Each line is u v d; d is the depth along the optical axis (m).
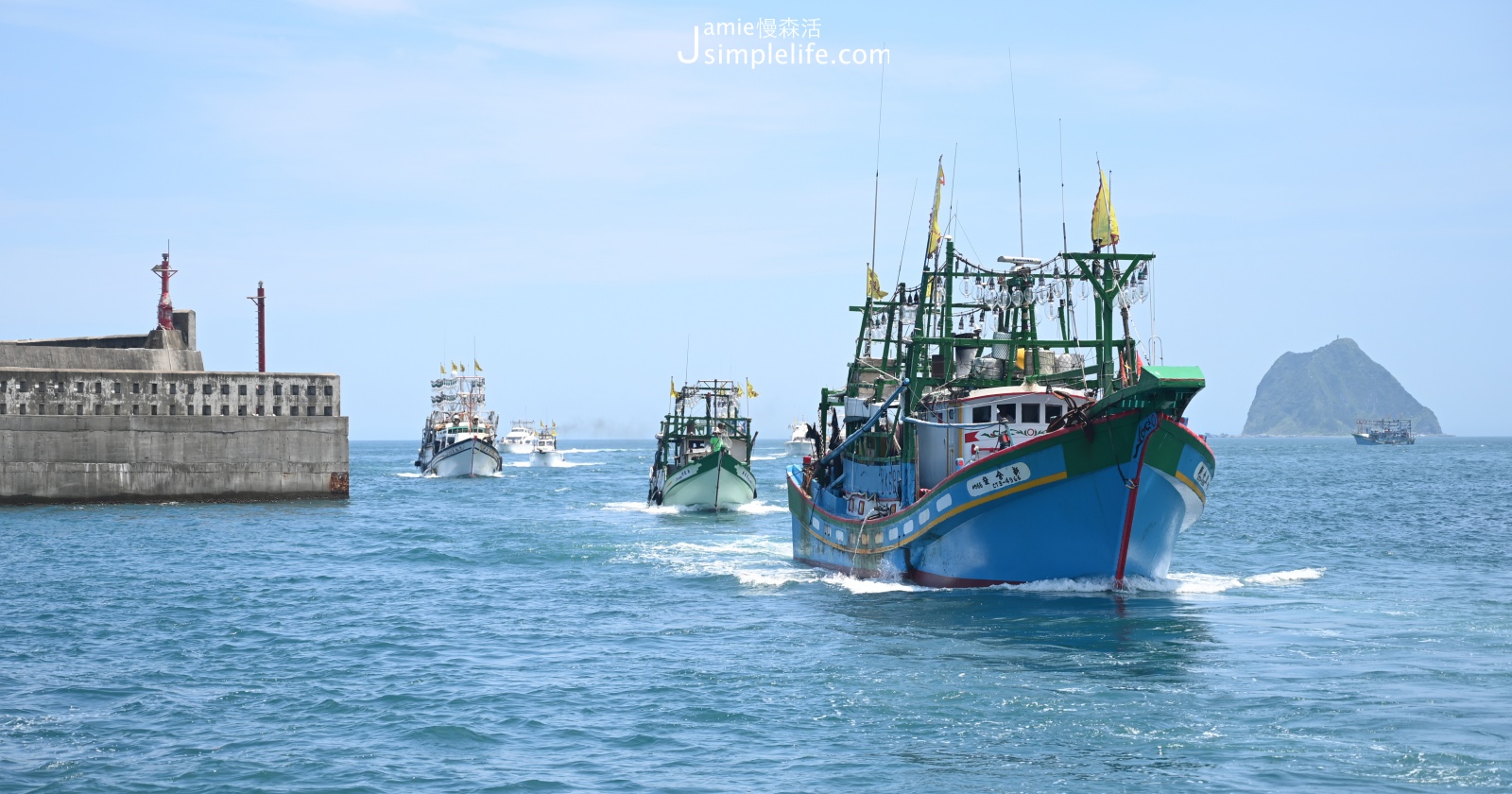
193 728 28.81
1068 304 44.78
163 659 36.88
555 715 29.48
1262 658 33.00
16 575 58.25
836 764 25.22
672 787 24.08
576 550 68.56
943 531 44.12
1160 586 44.06
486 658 36.44
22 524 90.50
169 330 125.44
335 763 25.98
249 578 56.97
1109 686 30.30
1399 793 22.58
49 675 34.59
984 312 48.91
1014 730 27.03
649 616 43.47
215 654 37.59
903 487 47.88
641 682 32.66
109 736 28.11
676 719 28.80
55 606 47.72
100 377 112.12
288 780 24.92
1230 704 28.48
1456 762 24.08
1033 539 42.12
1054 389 41.78
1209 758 24.78
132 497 111.88
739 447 106.50
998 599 42.47
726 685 31.84
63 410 110.94
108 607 47.47
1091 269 42.91
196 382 115.31
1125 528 40.88
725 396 107.12
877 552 49.19
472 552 68.25
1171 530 42.19
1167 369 37.12
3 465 107.81
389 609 46.53
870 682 31.44
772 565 59.38
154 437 112.62
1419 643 34.84
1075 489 40.25
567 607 46.31
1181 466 39.81
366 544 73.69
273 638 40.28
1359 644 34.75
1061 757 25.17
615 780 24.61
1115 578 42.75
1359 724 26.64
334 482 119.25
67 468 109.88
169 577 57.44
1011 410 44.22
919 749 26.02
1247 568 54.44
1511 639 35.38
